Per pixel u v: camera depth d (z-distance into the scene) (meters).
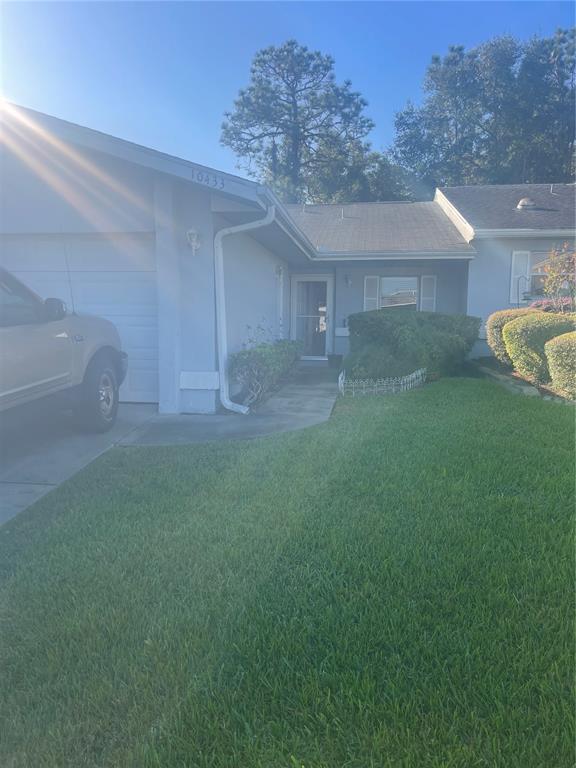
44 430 7.05
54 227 7.89
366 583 3.12
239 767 2.01
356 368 10.24
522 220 14.62
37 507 4.51
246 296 10.17
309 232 16.59
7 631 2.83
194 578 3.28
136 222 7.79
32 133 7.07
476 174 36.94
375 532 3.81
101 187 7.79
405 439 6.13
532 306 12.42
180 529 3.97
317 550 3.60
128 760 2.05
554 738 2.06
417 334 10.93
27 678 2.49
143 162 6.93
